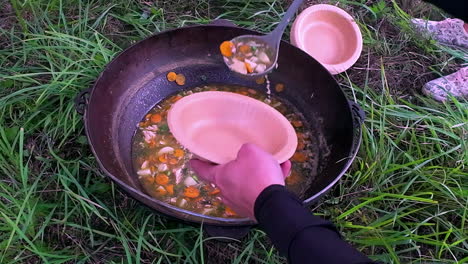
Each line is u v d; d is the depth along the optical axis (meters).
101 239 1.12
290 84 1.36
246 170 0.73
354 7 1.84
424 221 1.18
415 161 1.27
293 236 0.60
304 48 1.49
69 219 1.13
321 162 1.24
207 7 1.72
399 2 1.91
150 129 1.27
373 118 1.45
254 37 1.20
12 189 1.14
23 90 1.26
